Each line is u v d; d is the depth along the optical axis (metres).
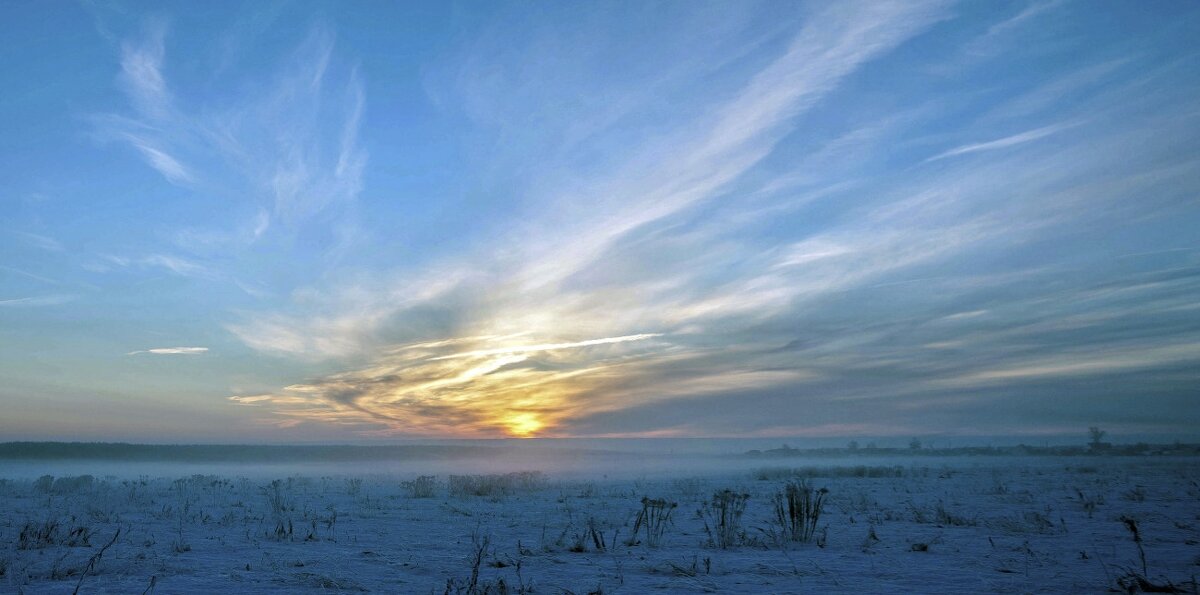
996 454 93.19
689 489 24.56
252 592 7.31
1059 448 93.06
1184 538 11.40
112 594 7.12
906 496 21.27
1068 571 8.46
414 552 10.62
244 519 15.40
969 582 7.80
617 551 10.70
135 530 13.00
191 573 8.47
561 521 15.23
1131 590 7.19
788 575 8.36
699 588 7.54
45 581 7.86
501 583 7.54
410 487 26.78
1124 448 85.56
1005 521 13.82
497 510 17.91
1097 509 16.27
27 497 21.56
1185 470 36.50
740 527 13.63
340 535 12.76
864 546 10.94
